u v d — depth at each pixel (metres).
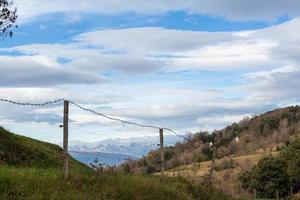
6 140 26.78
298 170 102.38
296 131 172.25
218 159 116.50
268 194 100.06
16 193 12.94
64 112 15.76
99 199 14.81
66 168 15.77
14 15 14.88
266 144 161.75
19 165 24.67
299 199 92.88
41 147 30.75
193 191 22.27
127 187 16.95
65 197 13.66
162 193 18.47
